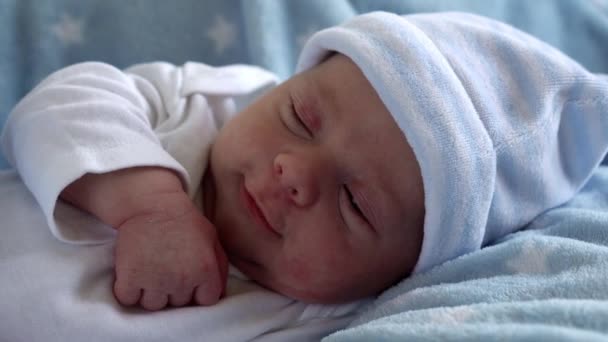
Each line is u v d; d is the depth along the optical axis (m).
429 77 0.80
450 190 0.78
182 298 0.80
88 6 1.21
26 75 1.16
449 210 0.79
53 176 0.76
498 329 0.62
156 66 1.06
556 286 0.73
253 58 1.30
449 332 0.65
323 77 0.87
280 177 0.81
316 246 0.83
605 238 0.84
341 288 0.86
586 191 1.00
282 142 0.85
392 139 0.80
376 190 0.81
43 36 1.17
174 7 1.28
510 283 0.76
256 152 0.86
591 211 0.88
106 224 0.82
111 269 0.81
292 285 0.86
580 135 0.93
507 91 0.86
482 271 0.82
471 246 0.85
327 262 0.83
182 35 1.29
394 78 0.79
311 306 0.90
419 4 1.41
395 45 0.82
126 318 0.77
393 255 0.85
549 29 1.49
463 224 0.81
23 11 1.16
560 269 0.77
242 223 0.86
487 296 0.75
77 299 0.76
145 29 1.26
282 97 0.90
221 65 1.33
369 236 0.83
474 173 0.79
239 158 0.87
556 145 0.92
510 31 0.98
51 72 1.17
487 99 0.83
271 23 1.31
